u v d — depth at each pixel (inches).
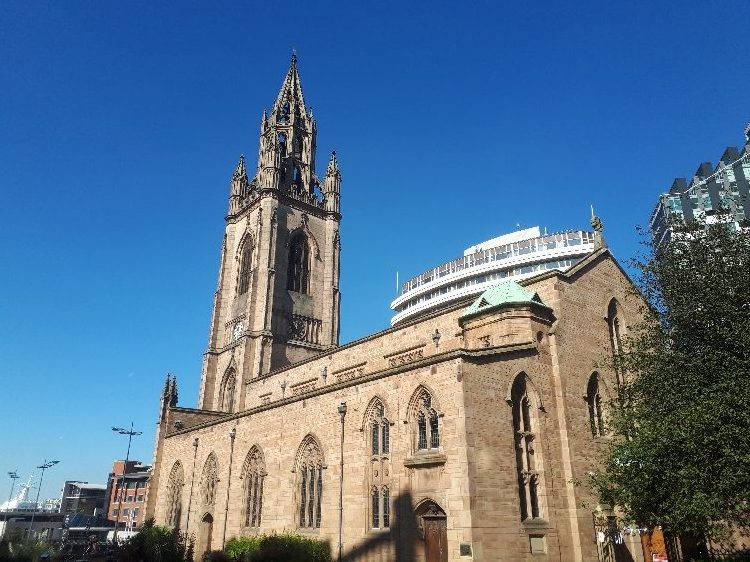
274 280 3484.3
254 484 2207.2
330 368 2564.0
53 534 5196.9
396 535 1529.3
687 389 1402.6
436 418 1542.8
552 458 1592.0
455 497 1398.9
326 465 1846.7
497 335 1755.7
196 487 2576.3
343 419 1828.2
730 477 1206.3
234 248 3919.8
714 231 1595.7
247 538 2027.6
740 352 1397.6
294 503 1941.4
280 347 3344.0
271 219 3619.6
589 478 1551.4
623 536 1637.6
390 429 1643.7
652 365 1545.3
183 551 2261.3
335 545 1717.5
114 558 2206.0
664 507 1299.2
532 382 1633.9
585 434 1694.1
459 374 1485.0
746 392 1264.8
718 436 1230.9
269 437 2167.8
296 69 4443.9
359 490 1694.1
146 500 2933.1
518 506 1441.9
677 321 1537.9
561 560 1466.5
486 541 1357.0
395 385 1670.8
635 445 1368.1
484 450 1448.1
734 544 1625.2
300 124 4242.1
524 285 1931.6
